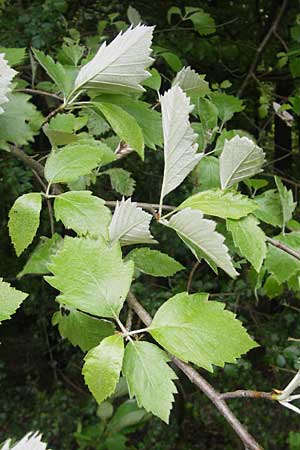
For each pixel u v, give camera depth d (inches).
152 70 24.7
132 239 15.9
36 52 20.8
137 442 88.7
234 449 85.5
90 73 17.7
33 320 105.2
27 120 20.2
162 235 78.0
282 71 78.2
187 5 83.7
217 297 75.2
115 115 18.0
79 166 16.3
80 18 78.8
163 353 13.5
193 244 15.8
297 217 56.8
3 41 74.5
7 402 98.7
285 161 85.1
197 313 13.4
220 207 16.4
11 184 73.3
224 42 81.4
